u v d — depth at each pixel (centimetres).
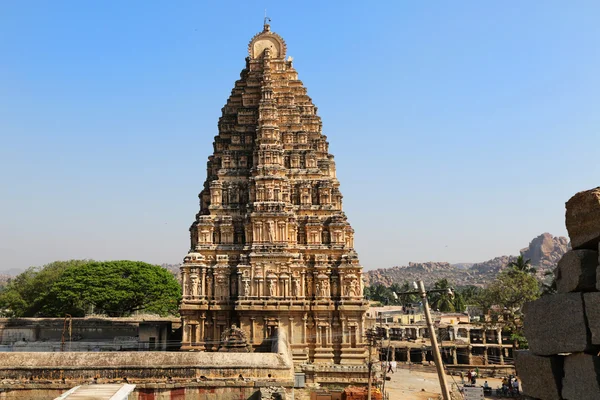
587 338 949
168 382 4125
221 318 6325
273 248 6366
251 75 7931
